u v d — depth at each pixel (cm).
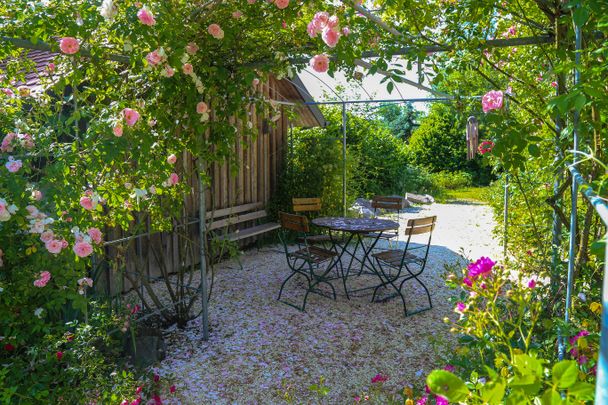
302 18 353
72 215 260
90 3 268
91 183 280
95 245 302
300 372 356
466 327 168
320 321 456
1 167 242
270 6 323
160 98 356
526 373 93
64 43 263
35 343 269
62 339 261
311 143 855
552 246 325
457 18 308
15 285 249
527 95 310
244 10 329
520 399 89
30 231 240
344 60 322
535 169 423
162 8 281
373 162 1353
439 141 1789
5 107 286
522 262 442
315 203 693
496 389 90
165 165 318
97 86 352
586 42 249
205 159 404
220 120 393
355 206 1020
